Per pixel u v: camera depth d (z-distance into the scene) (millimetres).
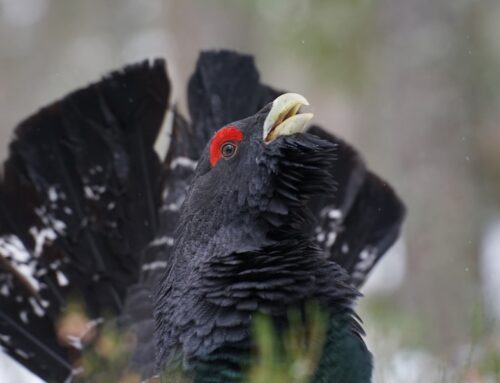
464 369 9414
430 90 19984
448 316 19828
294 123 8898
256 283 8672
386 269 20828
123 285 11922
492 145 21234
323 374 8594
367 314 16188
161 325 9273
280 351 8453
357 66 18906
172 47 25406
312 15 18406
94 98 11805
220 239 9164
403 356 10742
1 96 30344
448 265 20016
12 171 11891
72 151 11852
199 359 8680
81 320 11742
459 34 19953
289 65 25031
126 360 11250
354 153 11750
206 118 11719
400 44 19781
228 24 24609
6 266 12047
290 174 8922
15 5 30422
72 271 11969
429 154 20188
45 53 30109
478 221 20469
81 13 29797
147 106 11789
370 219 11734
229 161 9211
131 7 29547
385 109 20250
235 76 11719
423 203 20172
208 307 8773
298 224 9164
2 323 12047
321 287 8836
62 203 11914
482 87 20391
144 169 11867
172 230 11805
